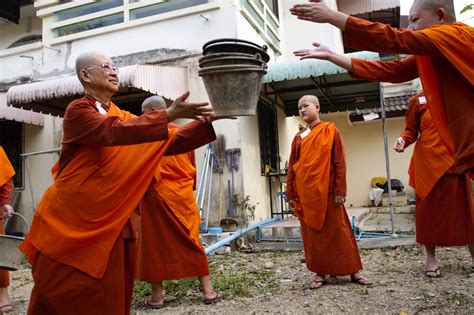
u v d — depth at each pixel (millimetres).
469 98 2375
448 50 2230
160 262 3969
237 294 4316
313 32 11453
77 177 2332
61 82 7191
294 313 3627
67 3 9008
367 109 10852
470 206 4523
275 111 9922
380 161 13547
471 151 2322
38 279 2344
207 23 8047
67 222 2324
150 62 8352
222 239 6629
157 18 8336
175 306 4035
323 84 9125
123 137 2164
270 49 10023
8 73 9547
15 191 9297
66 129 2334
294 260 6016
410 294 3934
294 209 4699
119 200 2355
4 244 3447
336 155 4453
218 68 2121
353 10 12797
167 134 2193
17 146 9438
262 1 9688
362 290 4180
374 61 2781
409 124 4816
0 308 4156
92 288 2295
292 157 4730
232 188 7688
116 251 2375
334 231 4398
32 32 10133
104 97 2566
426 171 4582
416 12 2545
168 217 4020
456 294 3822
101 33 8750
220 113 2219
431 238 4484
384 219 10305
